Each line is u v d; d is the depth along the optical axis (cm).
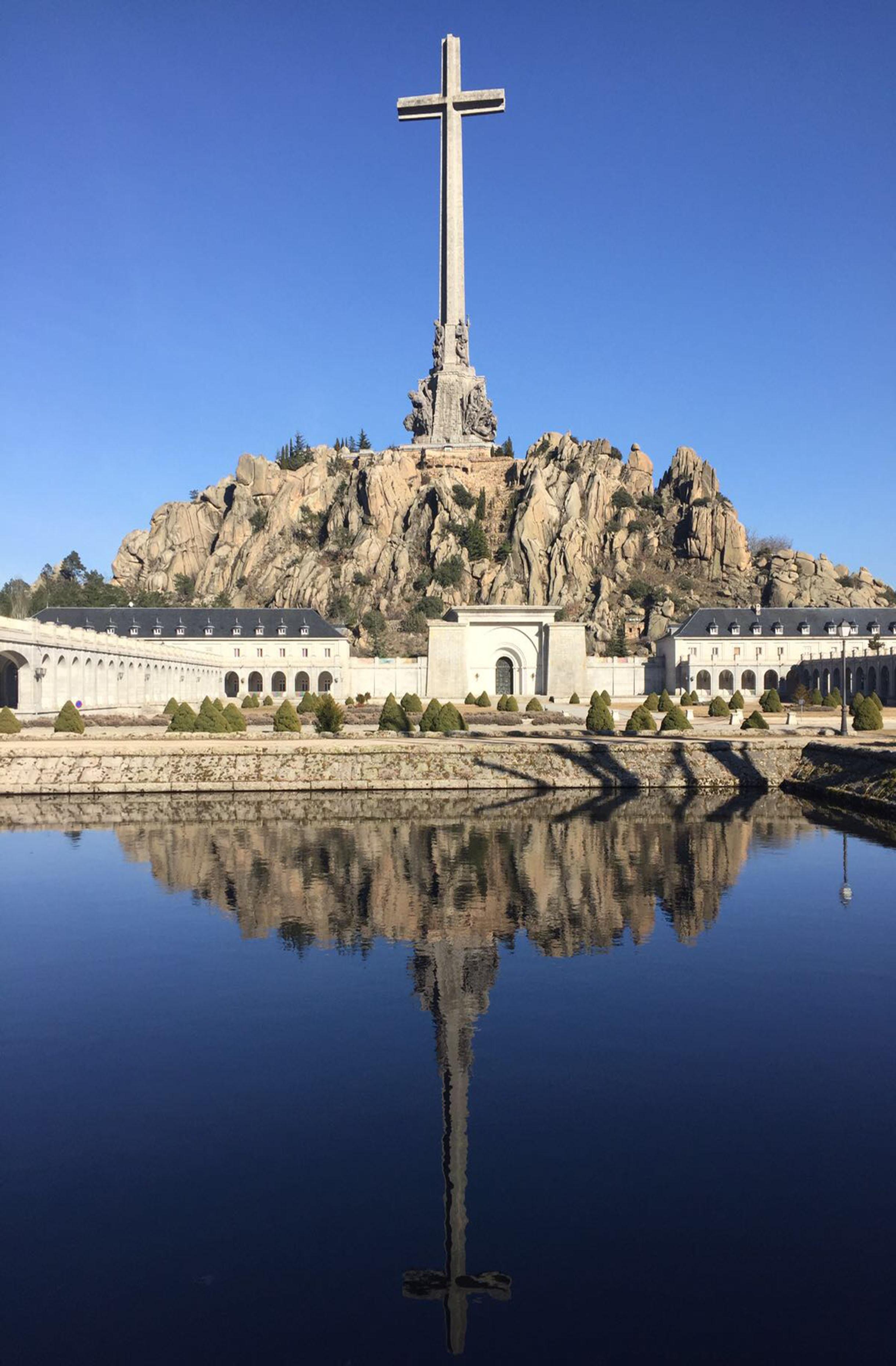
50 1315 979
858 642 14175
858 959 2170
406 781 5384
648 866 3169
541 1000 1909
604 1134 1362
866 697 7456
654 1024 1783
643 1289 1016
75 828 3994
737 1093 1490
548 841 3647
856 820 4209
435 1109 1441
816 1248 1092
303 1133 1370
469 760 5566
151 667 10994
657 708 9212
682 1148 1317
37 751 5391
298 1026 1781
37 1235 1123
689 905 2648
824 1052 1653
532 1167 1269
